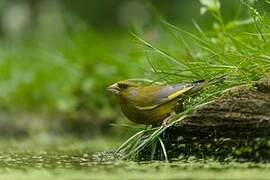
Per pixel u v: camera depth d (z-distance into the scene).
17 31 27.03
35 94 18.64
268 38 11.25
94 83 16.97
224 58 11.10
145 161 10.47
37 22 26.70
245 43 11.69
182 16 27.42
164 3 28.09
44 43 21.52
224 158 10.17
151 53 13.25
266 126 9.90
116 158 10.93
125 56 16.92
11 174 9.64
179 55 12.91
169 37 14.91
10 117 17.73
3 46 24.59
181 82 11.01
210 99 10.52
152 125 10.81
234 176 8.94
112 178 9.06
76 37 18.33
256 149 9.95
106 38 22.78
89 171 9.70
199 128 10.35
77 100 17.16
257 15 11.07
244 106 10.12
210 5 12.59
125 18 28.94
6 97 19.00
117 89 10.73
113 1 30.11
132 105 10.62
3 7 27.67
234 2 22.86
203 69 10.98
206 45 11.62
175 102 10.55
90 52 17.52
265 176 8.91
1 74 20.00
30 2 27.83
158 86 10.66
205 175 9.06
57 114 17.38
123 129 15.88
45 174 9.59
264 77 10.31
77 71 17.50
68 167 10.22
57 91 18.30
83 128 16.61
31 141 15.18
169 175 9.14
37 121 17.38
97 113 16.64
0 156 11.81
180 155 10.45
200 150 10.34
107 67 16.92
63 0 28.98
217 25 12.84
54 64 18.84
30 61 20.62
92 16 30.03
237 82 10.61
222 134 10.21
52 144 14.22
